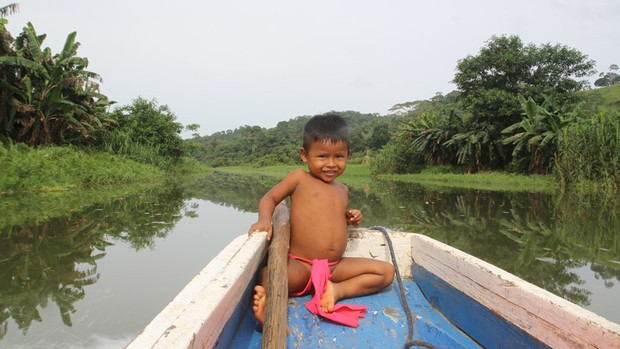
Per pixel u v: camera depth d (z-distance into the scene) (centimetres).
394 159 2759
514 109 2008
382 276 196
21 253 459
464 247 491
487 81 2212
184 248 482
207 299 109
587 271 388
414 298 200
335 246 196
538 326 122
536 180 1791
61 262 420
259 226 188
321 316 172
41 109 1659
